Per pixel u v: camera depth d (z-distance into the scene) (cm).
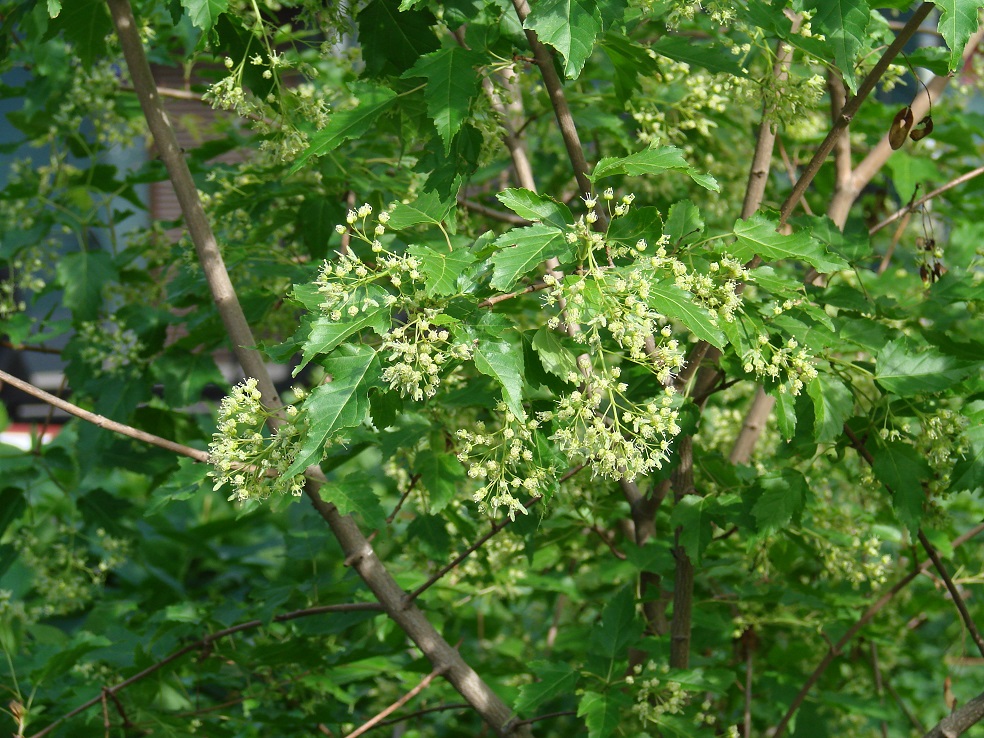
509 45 289
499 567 357
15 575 489
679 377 272
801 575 443
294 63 284
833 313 308
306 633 322
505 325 202
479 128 275
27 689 336
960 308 299
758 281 233
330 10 291
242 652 316
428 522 329
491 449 214
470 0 277
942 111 468
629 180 409
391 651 340
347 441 206
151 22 410
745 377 258
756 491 283
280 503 235
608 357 242
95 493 414
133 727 301
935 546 357
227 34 291
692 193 430
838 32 230
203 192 402
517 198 213
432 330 203
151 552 529
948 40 212
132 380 399
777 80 288
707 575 374
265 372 275
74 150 439
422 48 281
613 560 392
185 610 341
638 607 349
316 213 349
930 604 421
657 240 220
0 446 422
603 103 416
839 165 402
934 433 262
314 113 279
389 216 222
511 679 410
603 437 202
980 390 276
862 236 306
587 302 197
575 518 355
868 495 356
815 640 415
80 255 414
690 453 295
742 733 378
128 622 422
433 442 308
